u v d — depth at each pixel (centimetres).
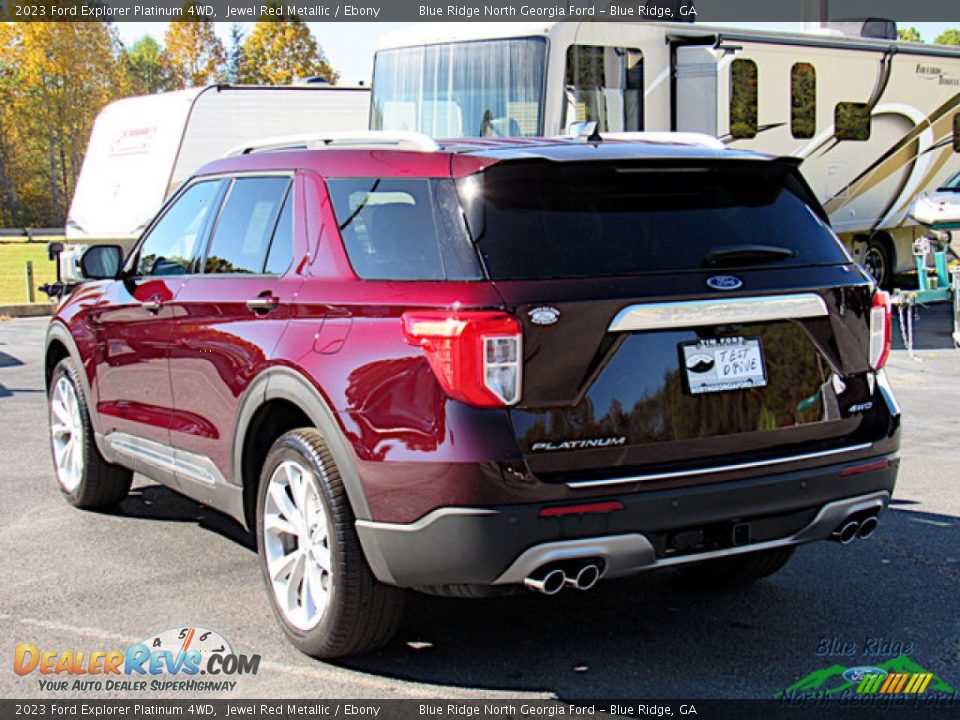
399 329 400
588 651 457
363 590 419
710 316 404
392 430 394
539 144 448
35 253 3966
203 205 552
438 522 384
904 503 675
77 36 6109
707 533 409
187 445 531
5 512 662
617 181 426
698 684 424
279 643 464
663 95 1333
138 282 581
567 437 384
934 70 1783
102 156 1791
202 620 490
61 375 662
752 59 1505
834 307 434
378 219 434
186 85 6284
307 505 441
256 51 5606
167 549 589
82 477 645
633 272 401
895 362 1249
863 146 1688
